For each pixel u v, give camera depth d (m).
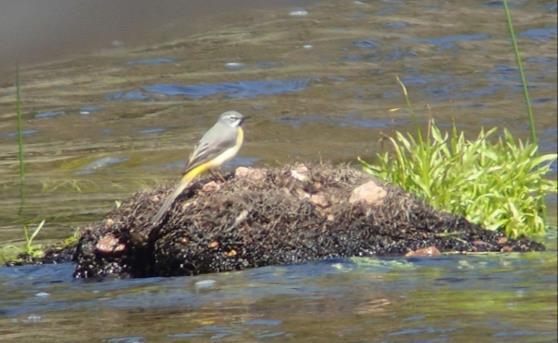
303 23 25.95
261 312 9.04
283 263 10.67
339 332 8.44
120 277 10.63
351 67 24.05
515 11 28.78
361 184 11.48
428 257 11.05
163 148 17.77
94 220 13.07
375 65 24.42
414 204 11.60
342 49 24.77
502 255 11.37
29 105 19.30
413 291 9.76
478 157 13.91
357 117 20.98
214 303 9.40
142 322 8.85
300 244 10.80
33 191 14.52
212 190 10.83
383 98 22.52
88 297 9.84
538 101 23.03
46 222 12.98
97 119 19.09
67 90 20.31
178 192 10.64
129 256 10.72
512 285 10.12
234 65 23.38
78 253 10.99
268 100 21.72
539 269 10.69
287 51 24.47
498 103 22.94
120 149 17.48
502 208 12.91
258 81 22.66
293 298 9.48
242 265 10.62
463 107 22.41
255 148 18.73
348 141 19.53
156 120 19.61
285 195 11.00
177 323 8.74
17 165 15.92
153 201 10.85
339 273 10.39
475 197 12.92
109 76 21.55
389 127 20.67
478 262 11.01
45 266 11.20
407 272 10.50
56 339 8.35
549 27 27.53
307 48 24.81
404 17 27.41
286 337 8.20
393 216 11.36
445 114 21.91
